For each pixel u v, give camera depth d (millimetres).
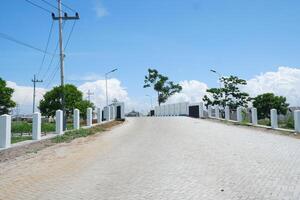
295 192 7648
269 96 53406
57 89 63500
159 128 27828
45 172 11133
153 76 92500
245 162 11469
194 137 19875
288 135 20297
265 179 8984
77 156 14227
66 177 10227
